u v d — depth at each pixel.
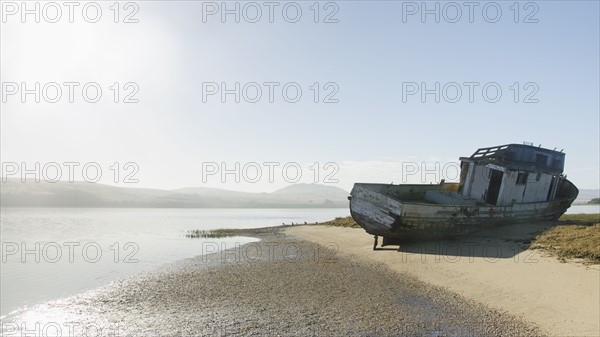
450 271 19.27
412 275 19.20
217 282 17.95
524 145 31.03
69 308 14.14
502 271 17.94
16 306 14.41
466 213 26.28
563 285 14.84
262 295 15.62
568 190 34.03
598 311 12.16
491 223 27.39
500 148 30.69
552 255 18.89
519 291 15.09
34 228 57.78
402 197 31.22
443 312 13.34
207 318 12.82
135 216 117.19
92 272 20.97
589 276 15.30
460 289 16.25
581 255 17.86
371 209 27.05
